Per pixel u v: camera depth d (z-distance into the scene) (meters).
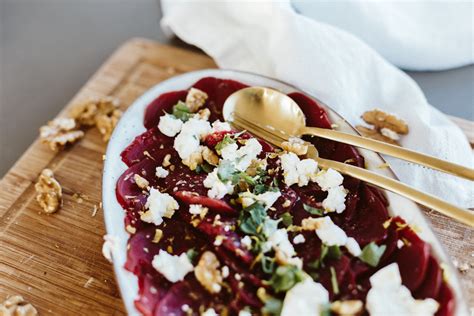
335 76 0.42
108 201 0.36
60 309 0.36
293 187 0.37
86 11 0.57
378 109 0.42
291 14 0.43
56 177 0.42
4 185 0.41
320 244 0.34
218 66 0.48
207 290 0.33
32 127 0.48
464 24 0.46
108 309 0.36
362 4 0.46
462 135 0.41
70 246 0.38
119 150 0.39
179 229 0.36
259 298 0.33
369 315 0.32
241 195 0.36
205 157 0.38
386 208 0.35
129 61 0.49
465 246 0.37
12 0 0.58
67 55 0.53
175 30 0.49
